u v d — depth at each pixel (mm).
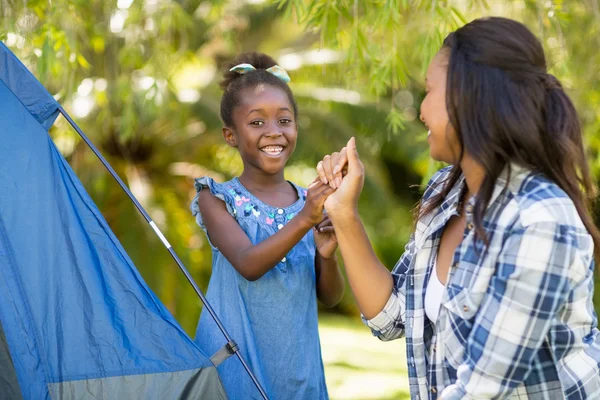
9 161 2094
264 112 2479
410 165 9172
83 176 6910
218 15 5551
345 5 3396
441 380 1777
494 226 1656
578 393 1667
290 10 3430
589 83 3766
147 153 7590
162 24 4262
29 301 2031
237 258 2309
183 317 7246
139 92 5406
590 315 1705
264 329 2400
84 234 2102
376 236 9117
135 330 2080
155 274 7168
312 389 2428
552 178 1674
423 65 3268
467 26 1709
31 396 1992
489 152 1649
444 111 1736
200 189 2486
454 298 1697
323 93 7613
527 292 1571
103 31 4395
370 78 3609
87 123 6520
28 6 3578
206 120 7293
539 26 3424
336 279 2518
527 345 1579
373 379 7316
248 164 2523
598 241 1718
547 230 1578
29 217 2074
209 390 2094
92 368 2033
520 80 1643
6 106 2129
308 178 7711
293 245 2223
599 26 3586
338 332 9578
